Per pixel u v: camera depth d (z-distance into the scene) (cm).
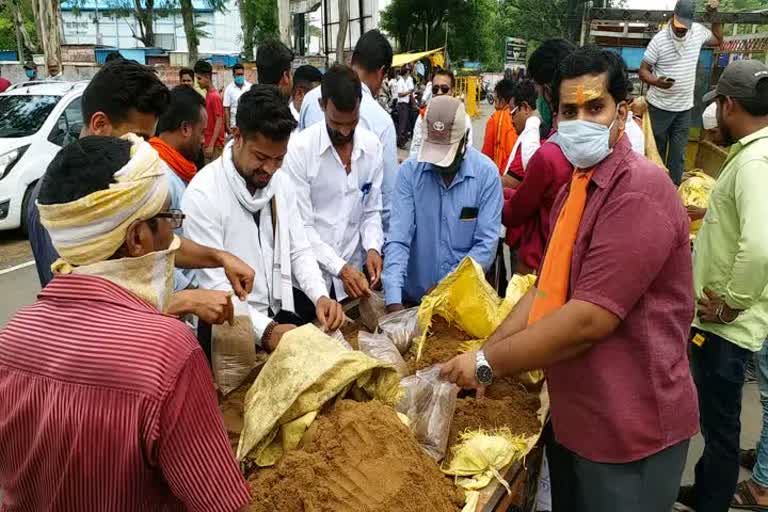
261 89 248
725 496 295
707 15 743
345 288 303
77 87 901
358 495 168
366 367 192
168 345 122
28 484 129
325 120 327
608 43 788
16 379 126
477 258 312
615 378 188
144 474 122
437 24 4809
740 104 275
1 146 784
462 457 197
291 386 185
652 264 175
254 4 4025
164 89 243
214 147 1129
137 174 127
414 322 265
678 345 192
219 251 238
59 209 124
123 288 130
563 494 222
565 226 195
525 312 221
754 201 261
